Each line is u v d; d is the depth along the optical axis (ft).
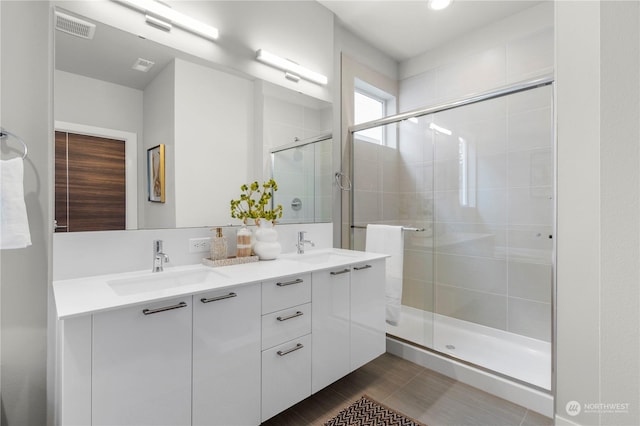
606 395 2.38
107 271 5.15
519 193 7.69
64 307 3.53
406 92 11.08
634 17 2.17
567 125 5.53
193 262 6.06
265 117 7.25
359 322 6.67
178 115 5.94
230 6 6.72
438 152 8.66
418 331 8.66
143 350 3.83
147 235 5.54
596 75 5.21
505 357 7.45
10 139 4.59
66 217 4.83
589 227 5.28
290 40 7.81
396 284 8.53
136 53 5.49
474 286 8.48
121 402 3.67
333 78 8.96
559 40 5.62
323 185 8.59
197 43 6.21
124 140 5.35
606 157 2.31
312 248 8.25
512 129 7.63
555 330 5.68
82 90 4.99
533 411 6.01
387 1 8.31
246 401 4.78
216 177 6.40
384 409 6.06
